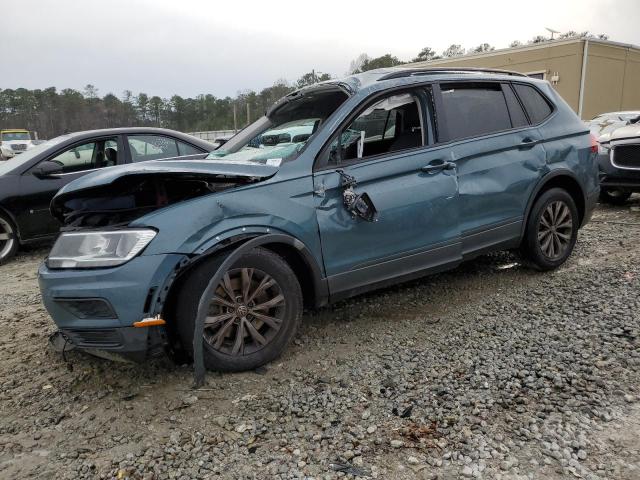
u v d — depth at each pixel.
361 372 3.15
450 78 4.17
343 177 3.46
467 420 2.60
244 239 3.10
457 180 3.99
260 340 3.20
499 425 2.55
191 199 3.06
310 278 3.43
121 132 7.13
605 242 5.83
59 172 6.66
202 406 2.85
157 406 2.88
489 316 3.91
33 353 3.65
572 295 4.21
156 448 2.52
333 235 3.43
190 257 2.93
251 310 3.16
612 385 2.86
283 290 3.24
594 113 17.92
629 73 19.27
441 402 2.77
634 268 4.78
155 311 2.84
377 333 3.72
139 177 3.04
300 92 4.28
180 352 3.10
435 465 2.30
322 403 2.83
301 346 3.55
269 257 3.18
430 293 4.47
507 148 4.32
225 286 3.04
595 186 5.00
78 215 3.22
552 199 4.64
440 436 2.49
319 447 2.46
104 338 2.88
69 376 3.28
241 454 2.44
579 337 3.44
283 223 3.22
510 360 3.19
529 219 4.54
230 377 3.13
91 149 6.95
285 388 3.00
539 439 2.44
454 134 4.07
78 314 2.90
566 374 2.98
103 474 2.34
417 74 4.06
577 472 2.21
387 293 4.51
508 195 4.30
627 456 2.30
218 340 3.07
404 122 4.14
